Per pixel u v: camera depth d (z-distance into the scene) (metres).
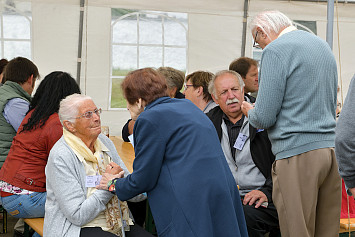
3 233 4.22
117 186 2.31
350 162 1.76
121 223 2.48
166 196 2.15
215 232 2.14
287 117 2.58
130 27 6.23
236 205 2.31
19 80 3.59
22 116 3.40
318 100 2.54
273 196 2.69
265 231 2.92
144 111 2.21
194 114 2.25
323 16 6.48
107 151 2.69
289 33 2.64
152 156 2.14
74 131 2.50
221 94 3.02
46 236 2.43
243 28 6.43
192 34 6.37
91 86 6.14
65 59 6.04
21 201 2.84
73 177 2.41
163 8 6.25
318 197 2.68
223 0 6.35
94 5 6.06
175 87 3.61
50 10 5.96
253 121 2.66
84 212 2.36
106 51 6.15
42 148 2.87
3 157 3.41
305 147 2.54
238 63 3.89
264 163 2.99
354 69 6.57
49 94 2.94
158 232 2.19
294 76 2.54
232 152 3.08
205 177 2.12
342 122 1.76
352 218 3.29
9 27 5.91
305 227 2.57
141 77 2.28
